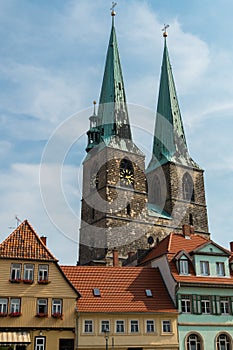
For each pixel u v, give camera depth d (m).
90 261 88.69
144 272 60.59
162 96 120.75
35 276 52.72
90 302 54.25
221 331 56.66
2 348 45.25
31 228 56.56
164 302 56.75
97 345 51.88
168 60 125.06
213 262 60.53
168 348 53.84
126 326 53.59
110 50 116.50
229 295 58.91
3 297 50.81
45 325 51.09
